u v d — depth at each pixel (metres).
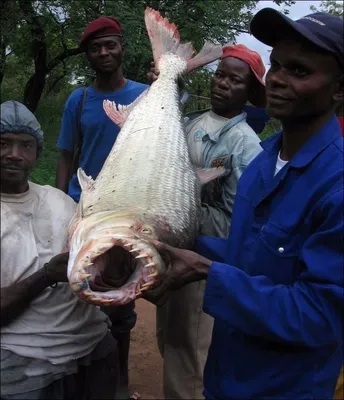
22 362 2.29
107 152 3.89
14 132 2.22
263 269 2.15
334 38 1.97
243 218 2.35
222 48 3.62
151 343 4.96
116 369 2.71
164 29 4.07
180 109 3.40
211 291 2.11
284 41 2.03
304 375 2.16
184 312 3.27
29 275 2.29
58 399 2.44
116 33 3.92
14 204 2.32
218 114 3.34
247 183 2.40
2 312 2.23
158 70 3.62
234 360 2.29
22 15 12.24
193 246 2.75
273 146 2.36
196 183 2.99
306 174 2.11
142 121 3.18
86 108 3.95
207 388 2.42
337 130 2.15
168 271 2.20
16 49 14.07
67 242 2.38
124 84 4.04
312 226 2.07
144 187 2.68
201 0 11.92
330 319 1.98
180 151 3.07
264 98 3.37
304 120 2.15
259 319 2.04
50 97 19.22
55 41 14.66
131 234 2.25
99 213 2.41
